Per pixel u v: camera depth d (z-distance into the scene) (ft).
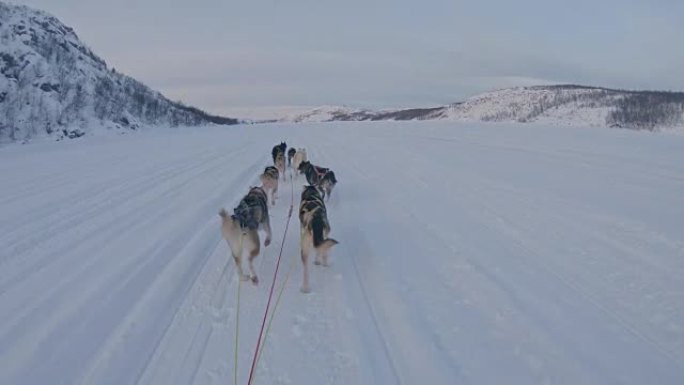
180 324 16.76
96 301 18.44
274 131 125.08
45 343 15.57
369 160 55.62
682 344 14.60
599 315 16.51
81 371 14.20
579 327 15.80
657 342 14.79
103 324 16.83
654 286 18.30
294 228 28.04
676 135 75.77
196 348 15.25
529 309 17.10
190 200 34.81
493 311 17.10
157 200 34.78
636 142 63.36
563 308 17.07
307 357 14.66
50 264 22.12
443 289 18.98
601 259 21.12
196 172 47.73
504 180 38.63
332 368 14.10
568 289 18.53
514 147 61.67
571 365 13.85
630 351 14.39
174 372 14.07
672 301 17.10
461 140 74.69
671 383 12.90
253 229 20.24
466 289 18.90
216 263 22.41
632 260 20.79
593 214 27.48
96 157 60.29
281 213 31.78
